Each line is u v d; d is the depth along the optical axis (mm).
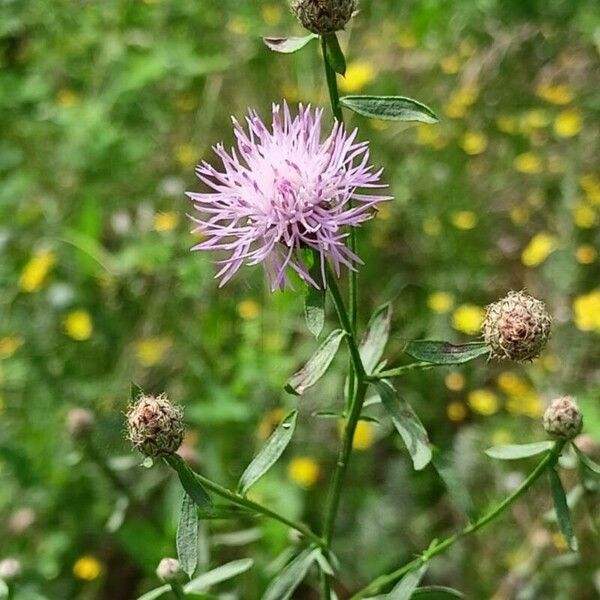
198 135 472
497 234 446
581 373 374
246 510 212
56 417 367
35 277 407
